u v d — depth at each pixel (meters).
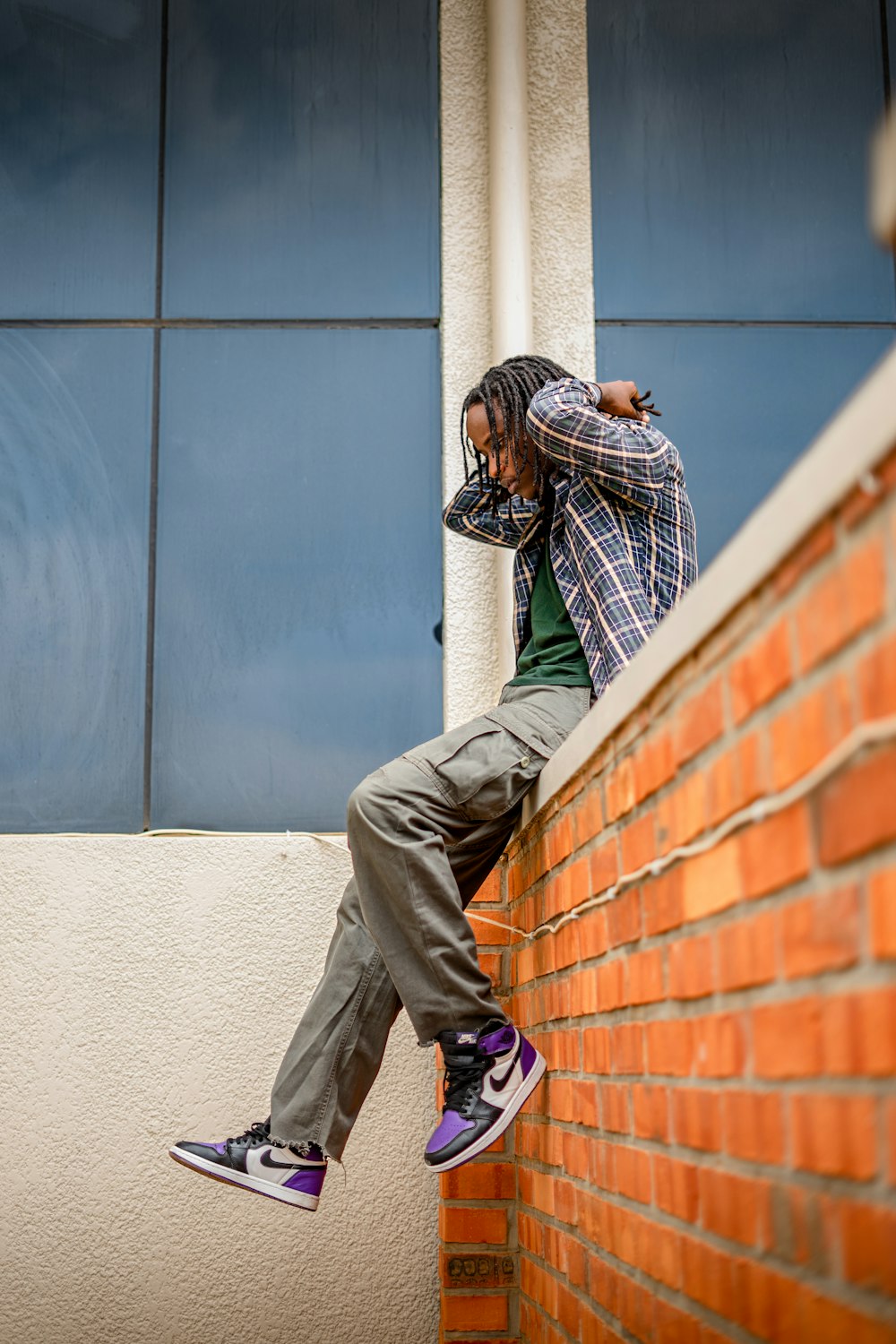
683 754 1.54
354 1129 3.04
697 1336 1.47
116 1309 2.92
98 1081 3.04
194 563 3.40
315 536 3.44
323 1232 2.98
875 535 0.99
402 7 3.72
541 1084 2.52
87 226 3.56
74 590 3.37
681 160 3.64
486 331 3.54
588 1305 2.06
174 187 3.59
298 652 3.37
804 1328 1.15
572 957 2.21
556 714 2.47
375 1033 2.49
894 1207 0.97
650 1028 1.70
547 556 2.69
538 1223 2.54
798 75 3.70
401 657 3.38
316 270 3.57
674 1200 1.58
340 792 3.29
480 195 3.62
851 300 3.58
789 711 1.19
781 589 1.21
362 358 3.54
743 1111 1.33
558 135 3.64
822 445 1.08
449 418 3.48
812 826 1.14
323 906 3.16
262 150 3.63
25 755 3.27
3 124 3.60
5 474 3.42
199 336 3.52
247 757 3.30
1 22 3.65
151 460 3.45
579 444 2.43
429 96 3.68
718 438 3.48
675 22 3.71
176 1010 3.08
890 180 0.77
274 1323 2.94
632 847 1.79
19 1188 2.97
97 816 3.25
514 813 2.55
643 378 3.51
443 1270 2.79
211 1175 2.41
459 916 2.34
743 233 3.61
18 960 3.09
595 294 3.55
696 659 1.49
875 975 1.01
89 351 3.50
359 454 3.48
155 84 3.65
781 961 1.21
